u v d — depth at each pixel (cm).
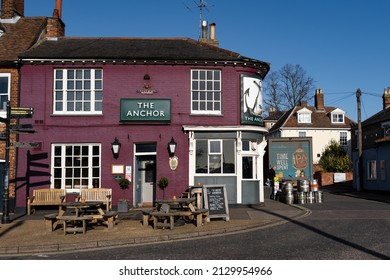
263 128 1794
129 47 1925
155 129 1755
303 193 1962
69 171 1730
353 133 3841
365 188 3078
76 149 1744
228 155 1761
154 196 1789
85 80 1766
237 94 1797
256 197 1766
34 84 1739
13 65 1739
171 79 1775
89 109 1759
